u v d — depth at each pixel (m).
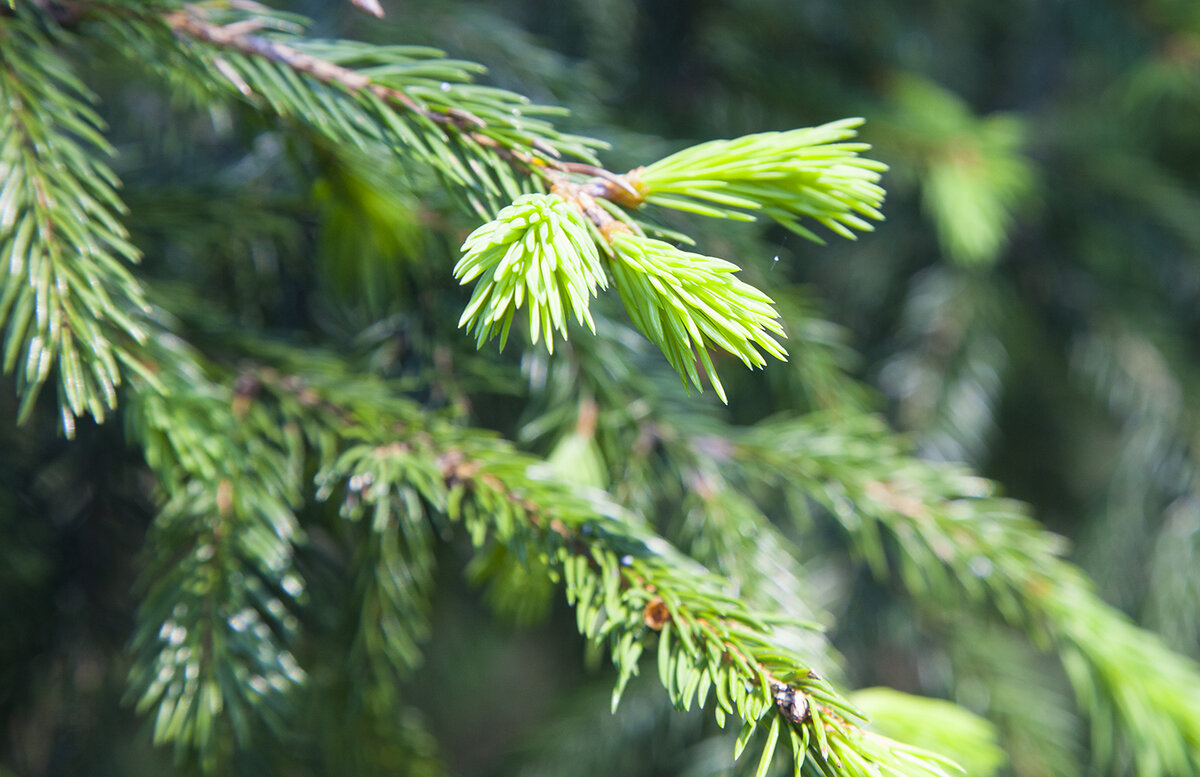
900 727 0.64
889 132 1.05
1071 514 1.49
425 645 1.07
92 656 0.71
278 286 0.76
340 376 0.66
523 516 0.63
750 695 0.59
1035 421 1.54
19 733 0.70
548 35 1.12
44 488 0.73
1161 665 0.68
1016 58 1.50
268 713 0.64
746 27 1.16
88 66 0.75
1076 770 1.08
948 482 0.69
